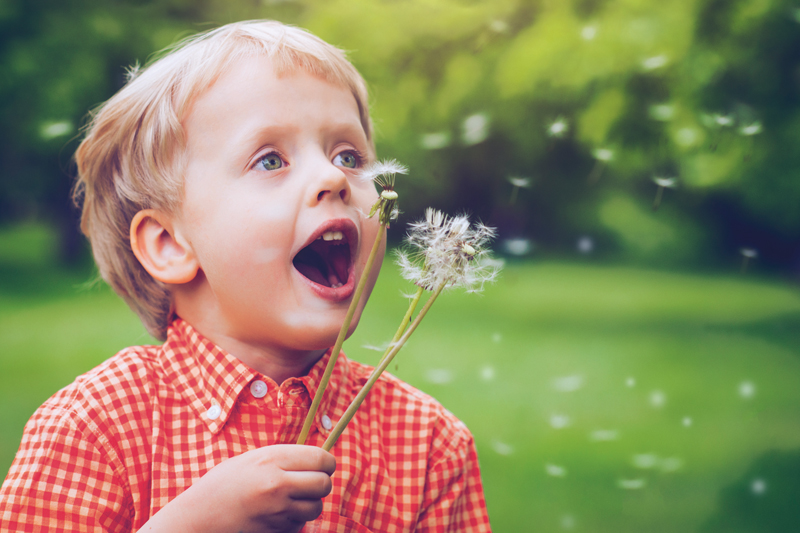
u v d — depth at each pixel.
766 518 2.99
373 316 7.04
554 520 2.86
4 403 4.17
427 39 6.39
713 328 7.44
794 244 12.59
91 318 7.08
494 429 4.01
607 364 5.74
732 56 5.68
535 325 7.38
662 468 3.43
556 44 5.87
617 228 13.27
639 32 5.61
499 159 9.84
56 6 9.20
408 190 9.69
